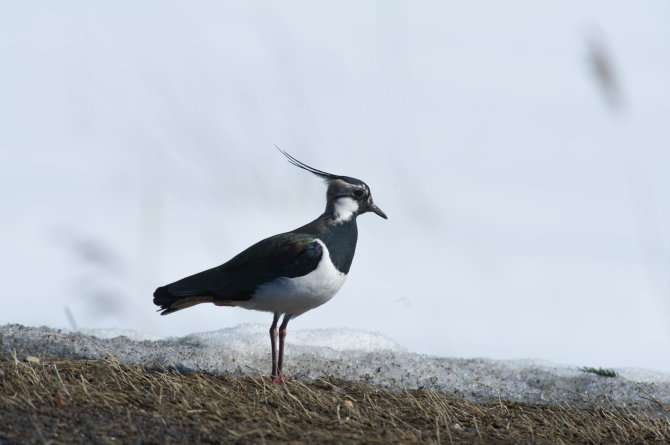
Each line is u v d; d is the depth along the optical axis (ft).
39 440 26.84
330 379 40.19
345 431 31.40
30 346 39.88
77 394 31.86
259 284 38.99
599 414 37.60
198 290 39.78
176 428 29.45
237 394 35.27
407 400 37.24
